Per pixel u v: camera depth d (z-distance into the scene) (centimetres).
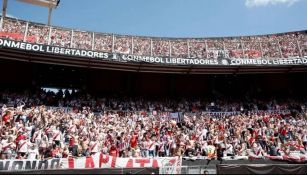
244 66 2847
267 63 2803
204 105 2967
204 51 3102
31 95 2598
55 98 2644
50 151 1658
